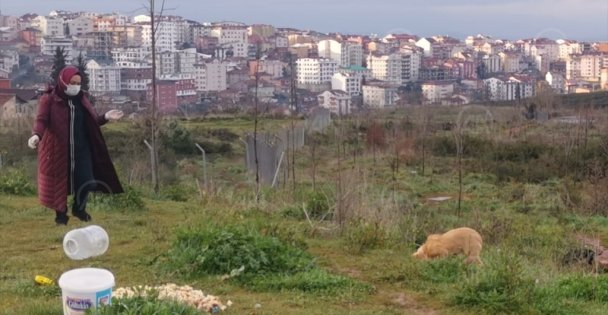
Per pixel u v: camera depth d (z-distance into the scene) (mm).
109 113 8109
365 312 5641
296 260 6910
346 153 25031
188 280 6414
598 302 6344
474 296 5984
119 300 4477
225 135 29000
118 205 10406
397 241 8930
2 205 10414
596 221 14578
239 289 6230
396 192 16156
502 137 27188
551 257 9797
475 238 7680
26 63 59688
